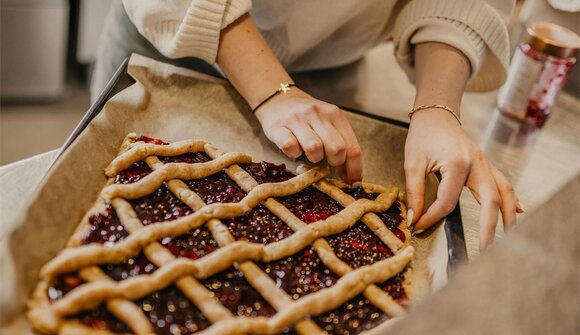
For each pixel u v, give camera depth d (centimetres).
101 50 98
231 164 73
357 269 63
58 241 60
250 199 68
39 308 53
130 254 59
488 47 84
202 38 74
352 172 73
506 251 36
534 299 33
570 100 105
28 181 67
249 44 76
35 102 171
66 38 174
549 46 88
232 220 66
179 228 62
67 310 53
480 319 32
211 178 72
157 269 59
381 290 63
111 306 55
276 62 77
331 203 73
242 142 79
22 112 166
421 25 83
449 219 69
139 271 59
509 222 70
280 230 67
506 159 87
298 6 81
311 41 85
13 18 149
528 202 80
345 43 90
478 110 98
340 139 70
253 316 58
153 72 81
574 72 104
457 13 82
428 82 80
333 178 77
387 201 73
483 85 92
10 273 54
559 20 96
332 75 97
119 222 63
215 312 56
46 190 61
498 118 96
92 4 165
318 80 95
